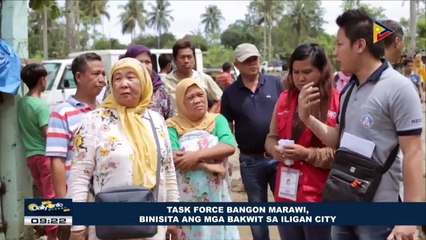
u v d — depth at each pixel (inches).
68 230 150.2
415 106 107.7
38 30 1892.2
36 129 192.9
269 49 2847.0
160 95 177.2
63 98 470.0
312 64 139.9
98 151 111.6
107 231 109.4
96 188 112.3
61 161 145.1
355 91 117.0
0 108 190.5
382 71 112.3
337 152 117.0
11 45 193.5
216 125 151.6
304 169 142.4
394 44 139.4
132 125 113.0
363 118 113.4
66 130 145.9
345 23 114.8
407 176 108.0
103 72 151.0
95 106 152.6
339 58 116.8
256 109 180.4
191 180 143.9
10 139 191.2
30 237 199.3
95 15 2222.0
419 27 1870.1
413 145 107.9
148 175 112.7
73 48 837.8
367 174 112.0
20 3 194.9
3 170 192.1
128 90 113.4
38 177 197.5
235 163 385.7
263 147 180.1
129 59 116.9
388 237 111.7
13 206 193.0
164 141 118.3
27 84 196.9
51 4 227.1
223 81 424.5
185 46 202.8
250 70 180.2
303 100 130.4
